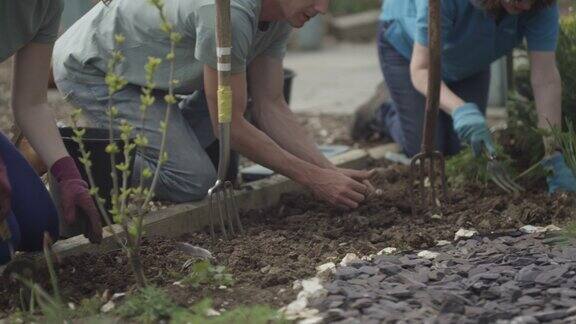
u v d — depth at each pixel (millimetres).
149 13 4965
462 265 4148
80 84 5227
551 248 4336
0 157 4059
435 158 5160
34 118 4246
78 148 4684
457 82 6129
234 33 4520
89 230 4168
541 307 3688
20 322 3699
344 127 7484
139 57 5059
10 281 3992
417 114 6188
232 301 3861
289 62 11172
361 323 3561
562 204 4957
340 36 12766
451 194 5305
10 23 4035
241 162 6340
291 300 3854
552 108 5355
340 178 4844
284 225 4934
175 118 5152
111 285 4062
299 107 8391
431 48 4945
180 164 5070
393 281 3992
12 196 4156
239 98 4707
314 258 4340
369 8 13586
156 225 4781
